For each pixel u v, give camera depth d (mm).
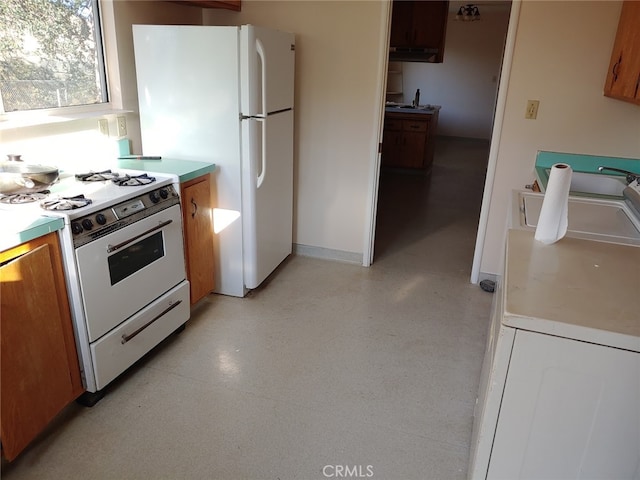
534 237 1603
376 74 3186
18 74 2232
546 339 1064
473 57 9961
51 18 2369
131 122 2924
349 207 3553
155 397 2143
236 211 2871
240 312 2902
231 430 1967
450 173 7191
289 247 3600
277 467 1798
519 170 3105
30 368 1709
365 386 2271
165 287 2402
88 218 1856
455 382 2322
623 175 2844
